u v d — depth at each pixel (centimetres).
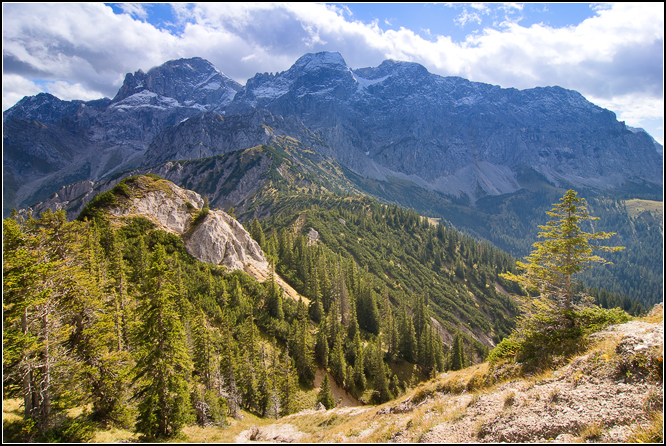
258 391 4512
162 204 8306
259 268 8912
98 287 3438
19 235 2241
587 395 1450
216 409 3231
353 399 6044
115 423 2622
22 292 2100
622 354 1541
